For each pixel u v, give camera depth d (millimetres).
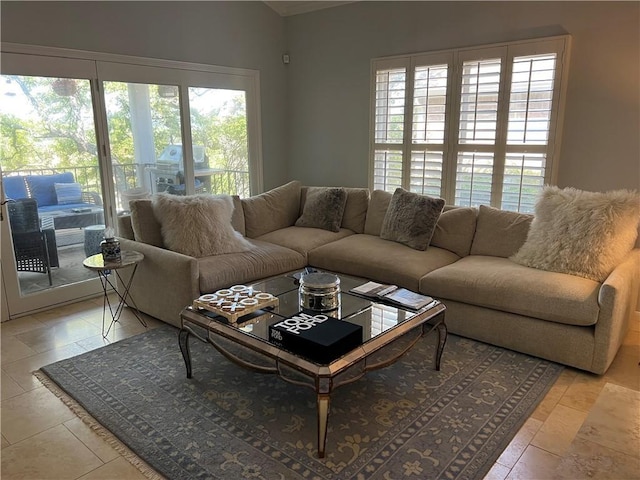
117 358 2816
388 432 2094
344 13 4621
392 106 4379
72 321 3391
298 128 5301
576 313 2527
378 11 4375
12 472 1870
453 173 4082
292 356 1958
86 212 3805
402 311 2436
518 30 3627
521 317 2770
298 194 4594
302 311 2398
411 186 4383
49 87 3465
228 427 2143
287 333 2006
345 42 4672
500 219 3477
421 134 4227
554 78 3467
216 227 3547
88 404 2334
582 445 1644
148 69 4027
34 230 3506
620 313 2553
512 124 3709
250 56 4848
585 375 2580
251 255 3521
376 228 4094
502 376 2570
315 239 3973
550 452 1957
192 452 1975
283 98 5297
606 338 2482
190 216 3465
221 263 3297
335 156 5023
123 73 3865
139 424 2172
